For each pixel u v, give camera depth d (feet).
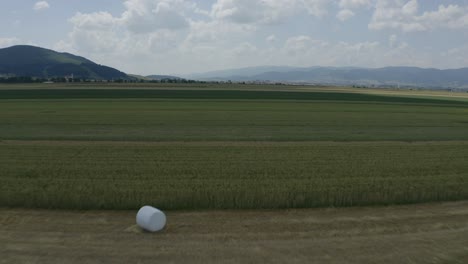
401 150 74.79
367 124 124.67
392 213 38.50
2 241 29.76
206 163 59.21
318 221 35.50
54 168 54.54
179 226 33.65
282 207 39.73
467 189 45.50
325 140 88.43
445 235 32.50
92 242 29.76
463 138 96.27
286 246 29.45
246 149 73.46
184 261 26.61
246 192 41.37
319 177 50.78
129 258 26.99
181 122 120.67
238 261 26.73
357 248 29.37
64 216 36.06
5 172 51.83
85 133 94.02
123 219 35.42
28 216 35.88
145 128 105.29
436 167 58.44
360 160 63.31
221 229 32.99
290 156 66.28
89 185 44.86
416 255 28.40
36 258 26.89
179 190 42.32
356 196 41.45
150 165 57.26
